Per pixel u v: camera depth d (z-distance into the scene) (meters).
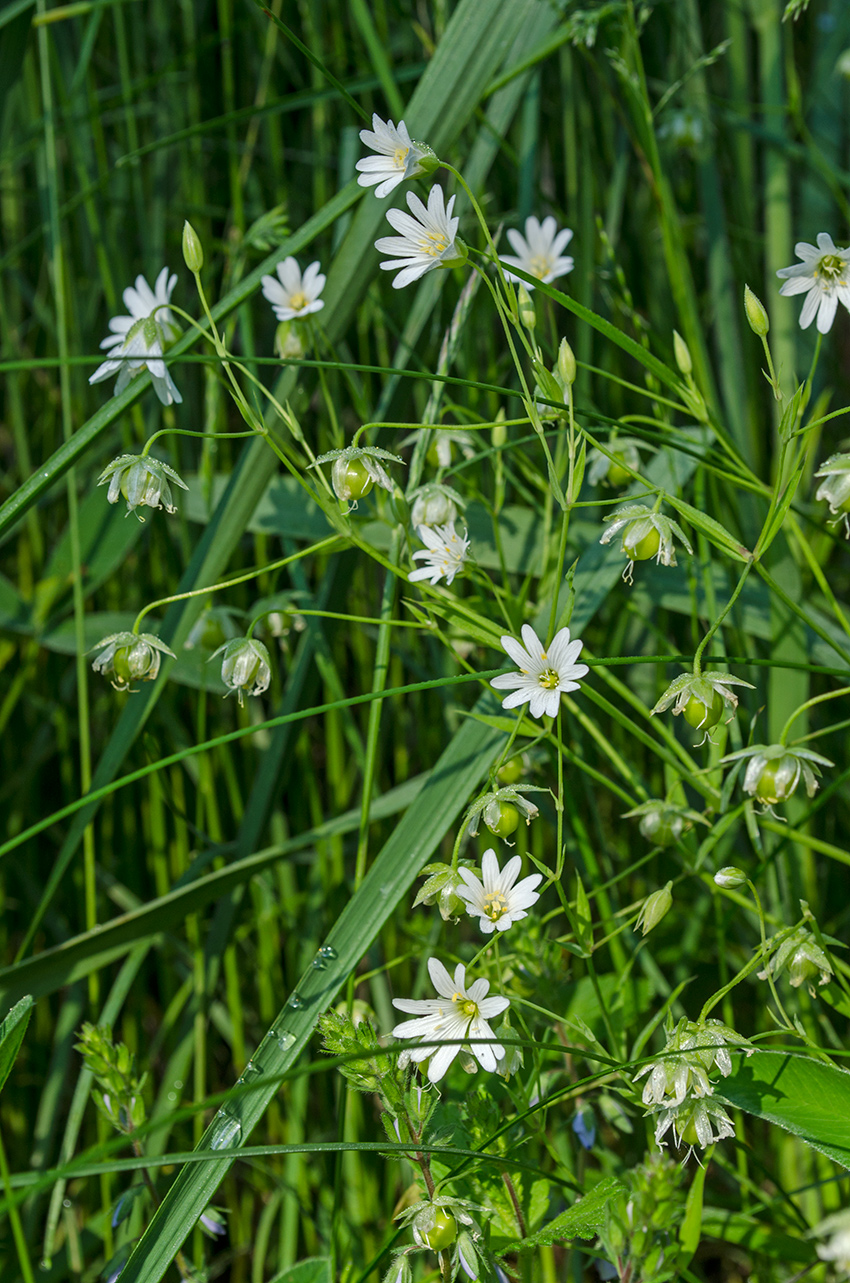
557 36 1.09
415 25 1.14
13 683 1.18
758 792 0.98
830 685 1.15
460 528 1.07
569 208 1.16
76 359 0.99
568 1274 1.06
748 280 1.17
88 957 1.05
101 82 1.28
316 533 1.10
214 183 1.25
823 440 1.18
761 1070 0.99
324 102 1.17
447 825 1.02
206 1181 0.98
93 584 1.15
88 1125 1.13
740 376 1.14
